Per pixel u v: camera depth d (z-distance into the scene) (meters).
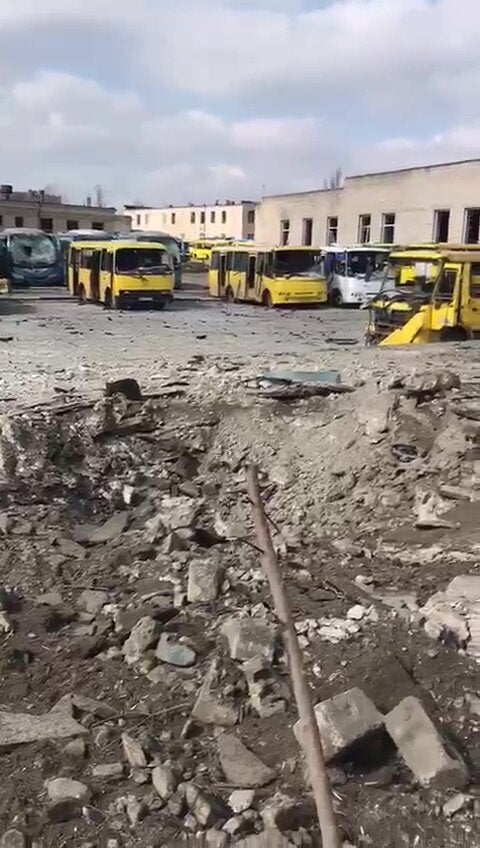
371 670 5.30
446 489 9.40
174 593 6.79
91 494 10.38
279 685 5.24
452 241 44.50
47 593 6.95
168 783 4.41
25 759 4.70
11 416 12.03
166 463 11.31
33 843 4.09
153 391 13.96
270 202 61.91
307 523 9.38
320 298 35.50
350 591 6.81
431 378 12.34
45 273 46.53
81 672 5.63
